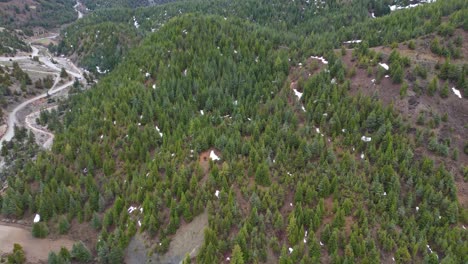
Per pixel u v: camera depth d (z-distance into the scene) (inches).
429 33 4173.2
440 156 3102.9
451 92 3535.9
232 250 2481.5
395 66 3649.1
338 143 3117.6
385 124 3186.5
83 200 3233.3
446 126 3319.4
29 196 3255.4
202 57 4328.3
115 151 3486.7
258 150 3006.9
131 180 3235.7
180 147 3233.3
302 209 2677.2
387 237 2509.8
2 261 2787.9
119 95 3976.4
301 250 2450.8
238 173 2918.3
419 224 2647.6
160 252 2770.7
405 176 2861.7
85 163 3427.7
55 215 3147.1
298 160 2933.1
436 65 3695.9
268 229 2593.5
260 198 2741.1
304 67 4067.4
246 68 4158.5
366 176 2874.0
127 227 2938.0
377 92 3496.6
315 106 3491.6
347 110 3316.9
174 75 4148.6
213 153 3152.1
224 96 3754.9
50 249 2952.8
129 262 2819.9
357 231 2501.2
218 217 2642.7
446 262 2377.0
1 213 3307.1
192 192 2935.5
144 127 3577.8
